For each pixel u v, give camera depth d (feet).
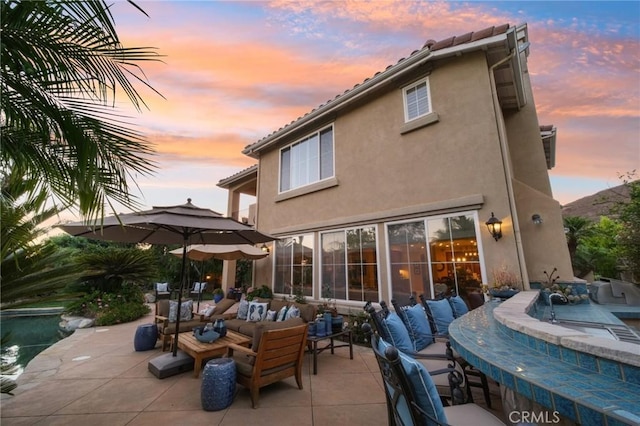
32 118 8.98
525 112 27.89
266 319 23.77
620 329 12.13
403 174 25.00
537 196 21.74
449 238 21.54
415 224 23.62
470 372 12.21
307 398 13.84
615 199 29.30
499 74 24.47
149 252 48.32
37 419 12.01
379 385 15.37
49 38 8.43
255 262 38.65
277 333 13.82
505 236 19.08
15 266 12.43
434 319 14.84
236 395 14.15
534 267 21.08
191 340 18.66
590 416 3.79
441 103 23.47
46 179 10.07
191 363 17.63
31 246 12.85
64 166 9.79
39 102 8.83
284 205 35.86
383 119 27.22
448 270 21.27
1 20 7.67
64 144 9.53
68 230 15.23
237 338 19.07
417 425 4.99
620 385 4.48
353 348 22.65
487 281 19.34
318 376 16.69
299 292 31.09
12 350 27.86
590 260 41.37
